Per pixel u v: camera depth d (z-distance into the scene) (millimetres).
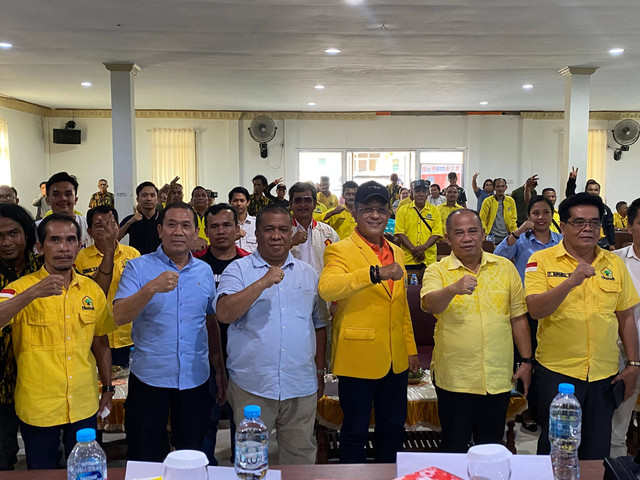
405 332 2330
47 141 11461
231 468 1349
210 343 2369
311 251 3412
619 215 9539
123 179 7070
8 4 4691
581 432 2158
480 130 11719
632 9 4766
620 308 2197
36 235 2195
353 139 11789
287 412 2062
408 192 9602
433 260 5656
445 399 2160
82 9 4816
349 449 2152
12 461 2115
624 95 9641
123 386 2881
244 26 5320
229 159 11672
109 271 2430
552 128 11734
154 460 2070
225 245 2904
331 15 4969
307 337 2070
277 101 10320
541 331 2225
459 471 1332
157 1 4602
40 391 1928
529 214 3559
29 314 1934
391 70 7461
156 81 8266
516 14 4918
